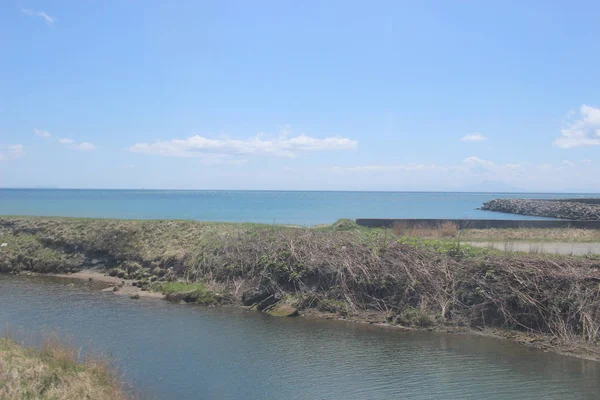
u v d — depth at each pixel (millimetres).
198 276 18000
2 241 23484
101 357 10461
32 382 8148
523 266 13906
